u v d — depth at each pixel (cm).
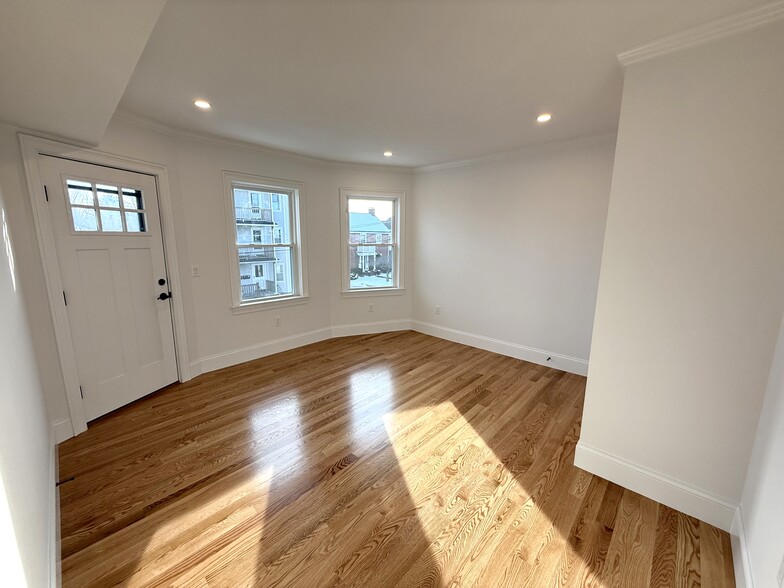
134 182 269
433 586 134
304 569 140
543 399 292
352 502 176
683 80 151
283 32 155
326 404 280
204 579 136
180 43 163
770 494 122
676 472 171
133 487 185
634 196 168
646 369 174
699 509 165
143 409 269
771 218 138
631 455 184
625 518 167
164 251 299
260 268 392
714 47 143
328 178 431
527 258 372
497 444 227
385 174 457
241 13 141
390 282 502
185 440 229
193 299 327
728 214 146
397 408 275
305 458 211
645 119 162
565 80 201
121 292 265
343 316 472
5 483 88
